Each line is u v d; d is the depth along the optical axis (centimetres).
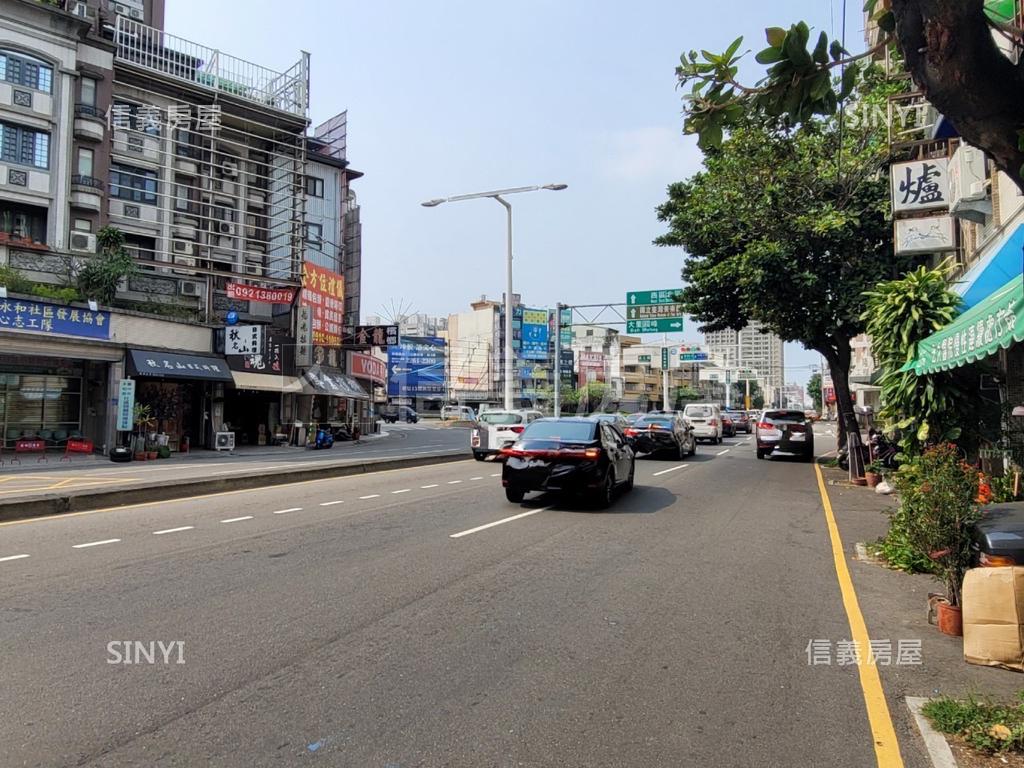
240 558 768
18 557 764
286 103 3897
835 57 406
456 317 8712
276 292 3297
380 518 1045
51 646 494
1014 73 331
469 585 670
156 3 4103
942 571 583
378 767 339
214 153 3534
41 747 353
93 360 2477
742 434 4944
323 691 425
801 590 682
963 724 382
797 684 450
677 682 450
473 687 435
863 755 359
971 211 1225
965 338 820
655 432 2266
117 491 1160
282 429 3384
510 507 1170
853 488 1581
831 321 1844
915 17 346
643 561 791
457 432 5019
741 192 1870
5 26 2800
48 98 2917
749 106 436
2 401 2342
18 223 2881
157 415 2812
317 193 4319
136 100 3309
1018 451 1068
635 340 10525
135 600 604
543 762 346
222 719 386
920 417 1051
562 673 461
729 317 2316
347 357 4116
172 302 3008
